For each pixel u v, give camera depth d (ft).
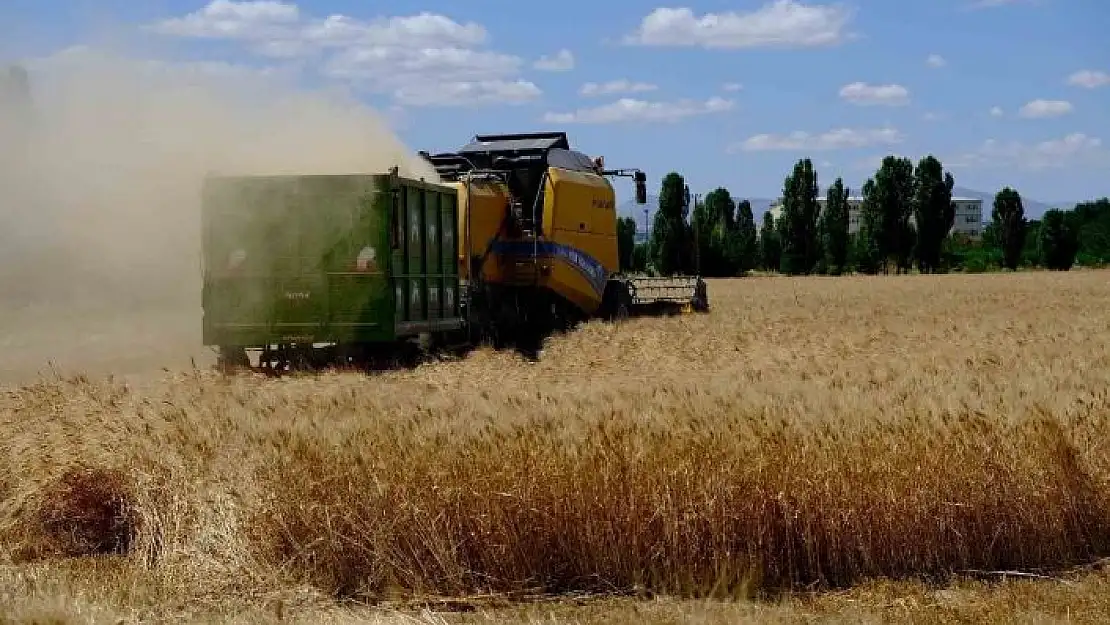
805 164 337.31
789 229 337.93
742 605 27.78
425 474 29.25
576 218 85.56
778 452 29.66
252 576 28.96
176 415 33.12
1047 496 30.94
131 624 25.75
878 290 180.65
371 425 31.58
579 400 35.35
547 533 29.37
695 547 29.30
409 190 61.82
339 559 29.19
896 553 30.22
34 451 32.91
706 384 39.29
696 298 105.91
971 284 203.21
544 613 27.63
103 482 32.04
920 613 27.35
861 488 29.84
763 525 29.58
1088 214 409.90
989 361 55.42
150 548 30.04
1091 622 26.43
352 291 59.11
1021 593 28.76
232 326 59.82
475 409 33.76
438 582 29.14
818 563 29.71
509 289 81.00
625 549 29.40
